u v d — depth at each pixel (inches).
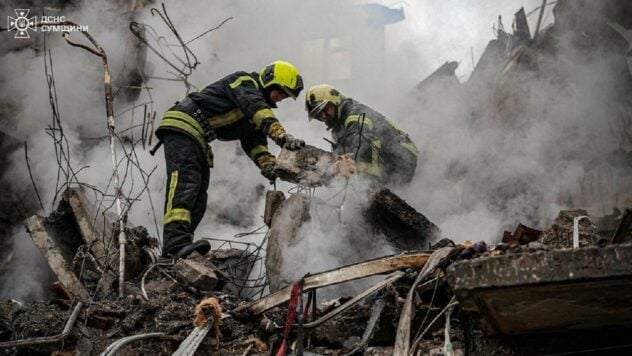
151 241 242.2
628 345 141.4
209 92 259.8
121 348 184.4
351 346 175.9
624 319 135.9
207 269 216.7
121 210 240.4
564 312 134.3
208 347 177.8
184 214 244.2
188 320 189.6
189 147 253.0
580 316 135.7
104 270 223.0
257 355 174.6
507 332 144.9
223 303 202.4
